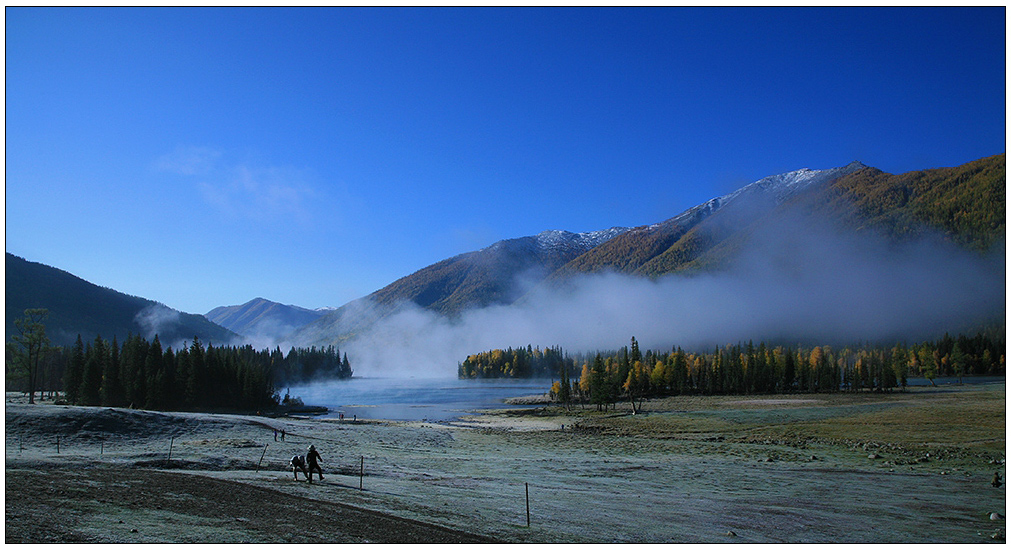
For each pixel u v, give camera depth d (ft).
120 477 86.94
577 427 313.12
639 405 449.06
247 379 437.17
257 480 97.76
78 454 129.29
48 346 360.48
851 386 558.56
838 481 136.36
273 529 59.88
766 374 568.82
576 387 565.94
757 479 138.31
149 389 367.04
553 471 145.28
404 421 365.40
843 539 78.95
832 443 220.84
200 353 419.13
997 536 82.99
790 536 79.36
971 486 131.13
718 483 131.95
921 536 82.17
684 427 292.81
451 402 574.56
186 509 66.90
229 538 54.60
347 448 183.01
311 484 96.94
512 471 142.41
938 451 191.01
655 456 187.52
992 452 187.32
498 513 82.99
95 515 59.57
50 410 193.88
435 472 134.00
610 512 90.68
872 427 257.55
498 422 365.40
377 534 61.41
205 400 412.57
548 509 89.81
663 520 86.53
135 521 58.65
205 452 145.79
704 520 88.22
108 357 384.68
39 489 69.82
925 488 128.06
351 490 93.56
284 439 197.77
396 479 116.37
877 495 118.62
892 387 541.34
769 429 269.03
